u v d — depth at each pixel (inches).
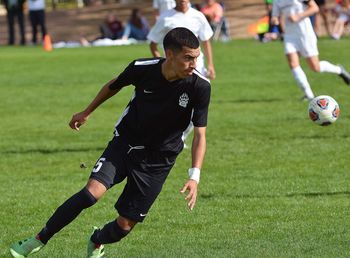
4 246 732.0
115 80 629.0
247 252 688.4
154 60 617.9
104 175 613.6
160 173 629.0
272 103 1641.2
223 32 3405.5
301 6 1466.5
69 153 1186.6
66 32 3964.1
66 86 2039.9
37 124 1466.5
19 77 2274.9
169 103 616.1
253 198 887.7
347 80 1518.2
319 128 1330.0
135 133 623.8
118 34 3521.2
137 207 626.2
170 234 759.1
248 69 2293.3
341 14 3139.8
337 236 732.7
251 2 3998.5
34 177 1029.2
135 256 687.7
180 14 1131.9
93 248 653.9
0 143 1278.3
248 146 1196.5
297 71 1521.9
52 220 613.6
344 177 976.9
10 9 3582.7
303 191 912.9
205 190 929.5
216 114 1518.2
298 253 681.6
